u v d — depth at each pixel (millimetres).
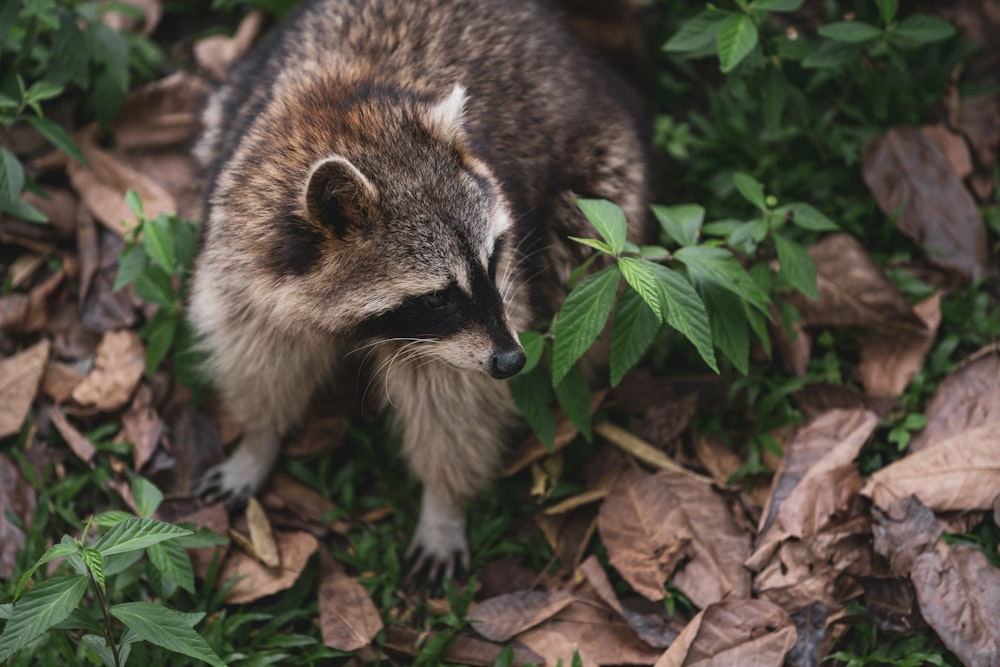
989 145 6000
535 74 4965
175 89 6148
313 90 4547
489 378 4664
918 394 5258
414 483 5312
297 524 5125
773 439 5219
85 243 5734
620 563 4824
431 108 4254
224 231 4379
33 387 5285
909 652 4555
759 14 5059
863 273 5324
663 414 5281
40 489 5059
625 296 4285
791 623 4531
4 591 4648
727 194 5953
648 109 6109
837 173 5992
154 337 5094
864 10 6168
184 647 3762
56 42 5473
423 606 4867
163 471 5199
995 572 4531
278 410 5051
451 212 4121
